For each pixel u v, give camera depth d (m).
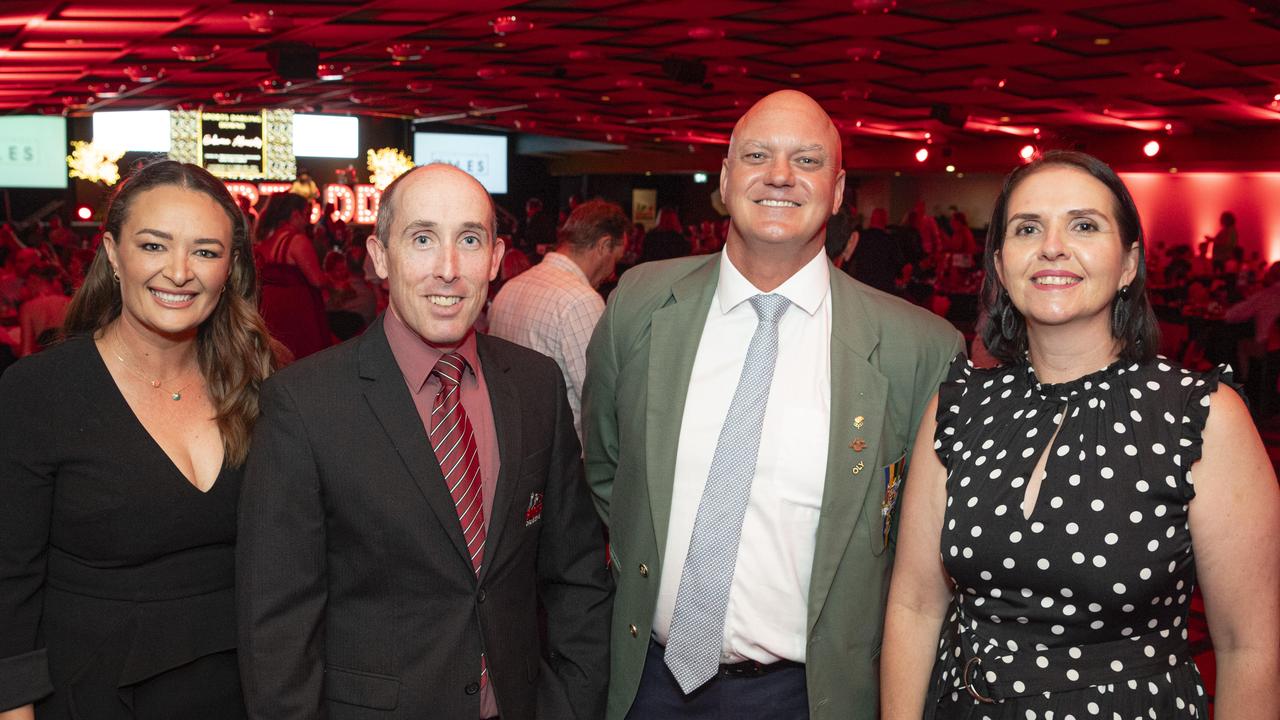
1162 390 1.56
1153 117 13.41
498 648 1.76
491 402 1.85
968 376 1.78
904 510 1.81
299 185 21.56
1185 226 17.14
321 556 1.71
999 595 1.62
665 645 1.92
